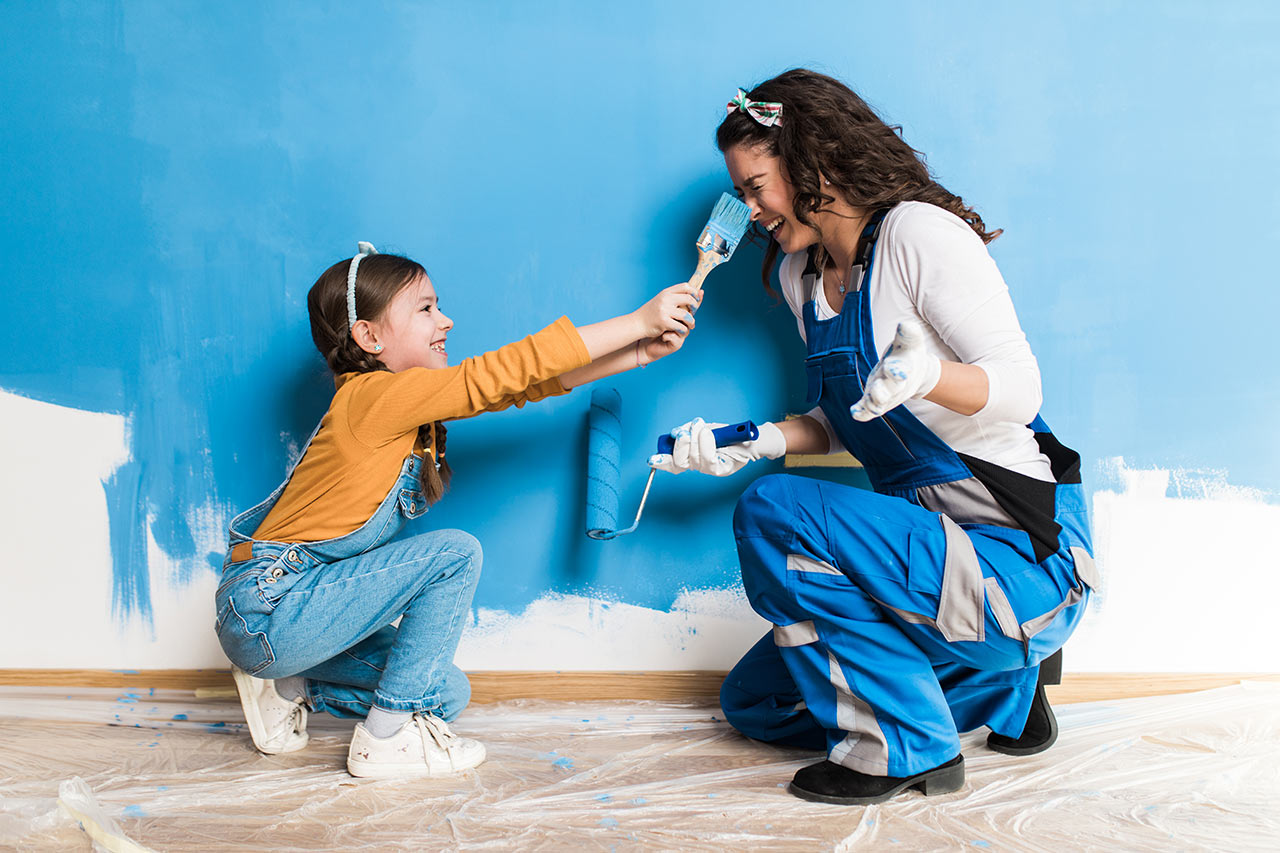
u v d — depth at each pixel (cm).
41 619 168
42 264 165
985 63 165
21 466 167
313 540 131
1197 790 125
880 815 115
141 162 164
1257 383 169
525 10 163
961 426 124
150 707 161
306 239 164
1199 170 167
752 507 124
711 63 163
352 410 129
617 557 168
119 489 167
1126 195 167
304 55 163
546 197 165
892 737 119
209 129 164
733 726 147
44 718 157
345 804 119
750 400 167
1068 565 122
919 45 164
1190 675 169
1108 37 165
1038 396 116
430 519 167
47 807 115
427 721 131
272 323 165
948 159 166
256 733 137
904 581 116
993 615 115
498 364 128
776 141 129
